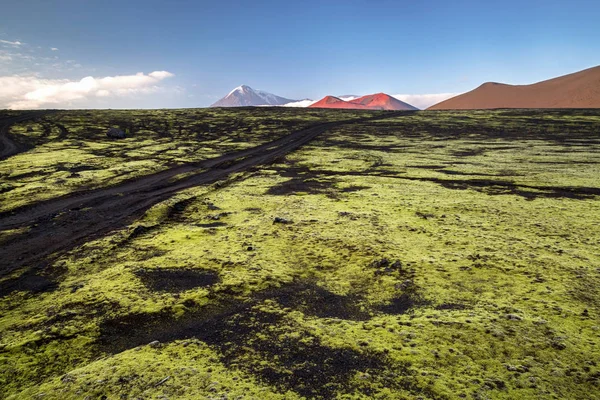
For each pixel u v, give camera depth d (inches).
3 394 360.8
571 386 348.2
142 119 4298.7
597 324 447.8
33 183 1462.8
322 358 404.5
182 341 442.6
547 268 623.2
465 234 831.7
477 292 553.9
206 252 745.6
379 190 1375.5
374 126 4185.5
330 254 733.9
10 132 3051.2
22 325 488.4
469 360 391.5
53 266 697.6
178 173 1781.5
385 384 359.3
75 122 3806.6
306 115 5221.5
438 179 1574.8
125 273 643.5
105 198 1275.8
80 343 445.4
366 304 542.3
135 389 353.4
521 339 421.7
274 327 474.6
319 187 1461.6
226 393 345.4
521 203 1131.9
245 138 3253.0
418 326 461.7
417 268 645.9
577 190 1304.1
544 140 2989.7
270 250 760.3
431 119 4820.4
